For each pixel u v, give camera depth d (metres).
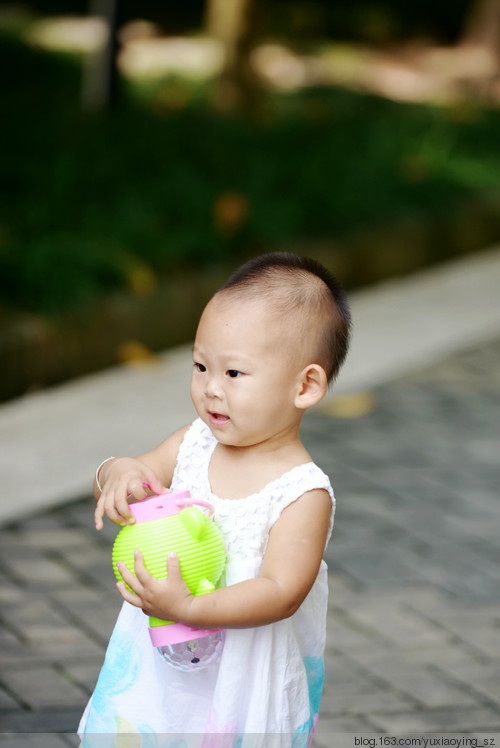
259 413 2.88
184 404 7.64
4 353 7.28
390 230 10.96
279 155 12.29
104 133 11.80
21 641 4.84
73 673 4.64
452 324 9.84
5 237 8.43
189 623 2.74
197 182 10.55
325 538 2.98
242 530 2.95
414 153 13.50
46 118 12.26
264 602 2.80
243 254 9.53
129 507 2.88
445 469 7.04
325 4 24.58
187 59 18.47
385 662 4.91
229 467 3.03
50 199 9.40
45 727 4.27
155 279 8.63
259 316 2.86
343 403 7.93
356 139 13.71
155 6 22.80
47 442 6.86
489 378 8.69
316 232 10.43
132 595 2.81
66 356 7.72
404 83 19.28
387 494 6.62
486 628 5.27
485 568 5.84
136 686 3.08
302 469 2.97
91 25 20.36
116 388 7.80
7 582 5.32
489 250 12.53
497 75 19.84
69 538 5.79
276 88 16.66
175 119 13.03
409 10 25.12
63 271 8.05
